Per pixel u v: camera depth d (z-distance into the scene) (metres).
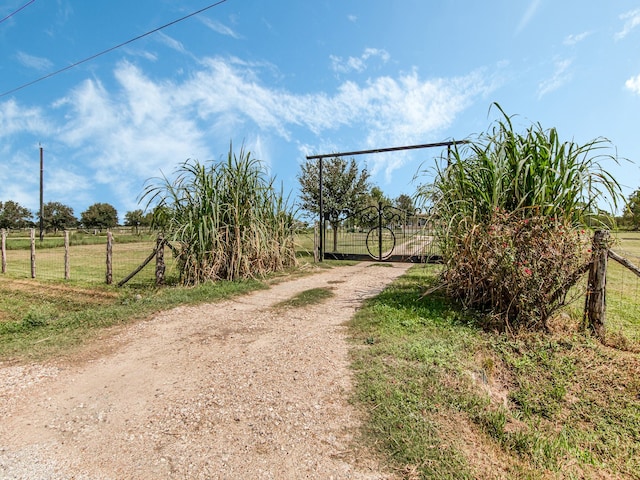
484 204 3.97
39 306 5.34
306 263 9.08
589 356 2.92
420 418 2.02
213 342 3.51
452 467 1.65
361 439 1.85
